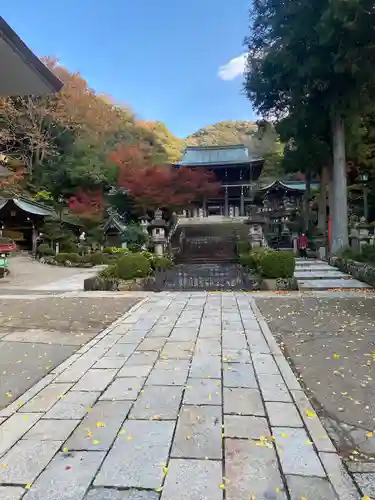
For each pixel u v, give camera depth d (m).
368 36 9.04
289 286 8.73
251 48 13.80
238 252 17.12
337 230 13.07
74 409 2.57
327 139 14.89
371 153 18.89
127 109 41.03
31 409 2.58
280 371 3.30
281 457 1.98
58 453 2.02
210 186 26.03
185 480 1.78
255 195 29.09
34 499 1.65
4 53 3.71
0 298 7.89
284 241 22.31
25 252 22.72
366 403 2.67
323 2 9.64
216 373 3.26
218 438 2.17
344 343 4.16
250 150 43.59
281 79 12.80
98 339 4.46
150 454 2.00
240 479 1.79
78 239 23.09
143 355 3.80
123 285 9.13
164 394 2.81
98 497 1.66
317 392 2.89
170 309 6.36
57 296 8.09
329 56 10.57
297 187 27.58
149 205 23.20
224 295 7.88
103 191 27.19
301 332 4.70
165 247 16.39
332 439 2.21
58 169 27.48
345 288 8.78
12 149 28.55
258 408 2.57
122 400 2.71
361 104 11.98
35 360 3.71
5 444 2.12
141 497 1.66
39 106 28.33
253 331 4.77
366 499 1.67
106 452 2.02
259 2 12.50
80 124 30.56
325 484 1.77
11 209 22.20
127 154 25.86
